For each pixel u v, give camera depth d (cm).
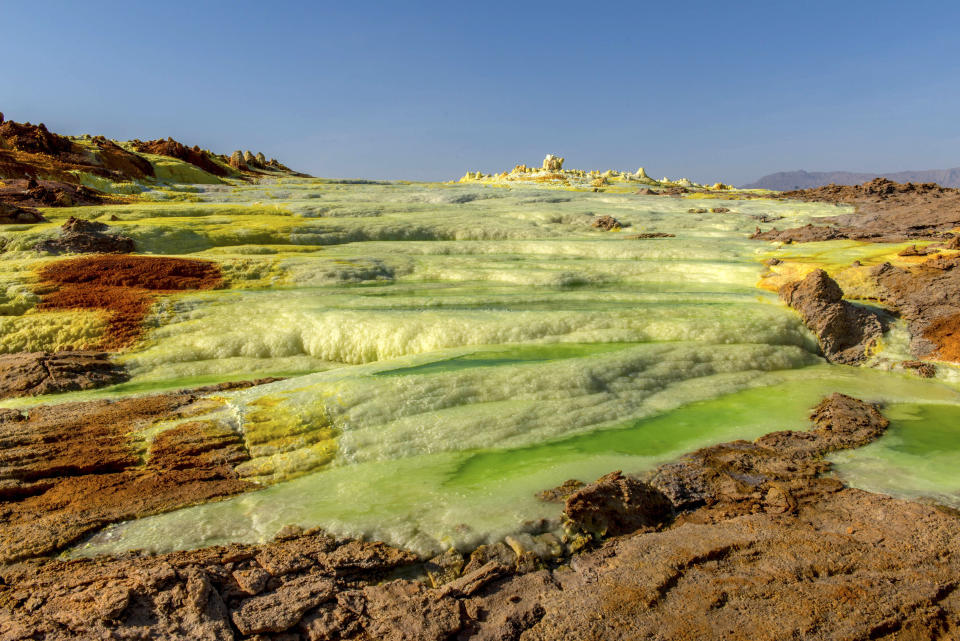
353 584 1428
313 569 1446
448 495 1803
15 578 1399
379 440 2158
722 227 7300
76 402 2459
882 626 1238
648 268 5066
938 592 1333
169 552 1519
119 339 3225
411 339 3284
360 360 3241
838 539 1556
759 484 1917
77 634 1196
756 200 9944
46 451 2002
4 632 1193
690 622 1266
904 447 2269
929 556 1468
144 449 2055
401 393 2428
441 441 2186
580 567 1505
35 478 1889
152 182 9044
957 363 3272
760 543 1541
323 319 3431
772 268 4809
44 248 4491
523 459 2081
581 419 2422
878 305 3853
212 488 1853
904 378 3244
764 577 1400
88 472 1939
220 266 4431
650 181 16088
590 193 10994
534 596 1396
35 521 1641
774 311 3741
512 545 1562
